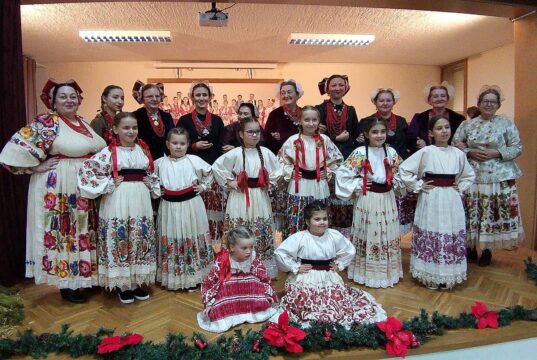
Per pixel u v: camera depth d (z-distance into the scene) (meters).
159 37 5.05
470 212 3.17
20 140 2.36
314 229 2.48
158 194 2.69
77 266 2.49
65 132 2.47
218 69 6.82
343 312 2.29
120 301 2.63
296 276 2.48
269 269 2.88
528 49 3.84
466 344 2.11
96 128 3.09
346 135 3.27
